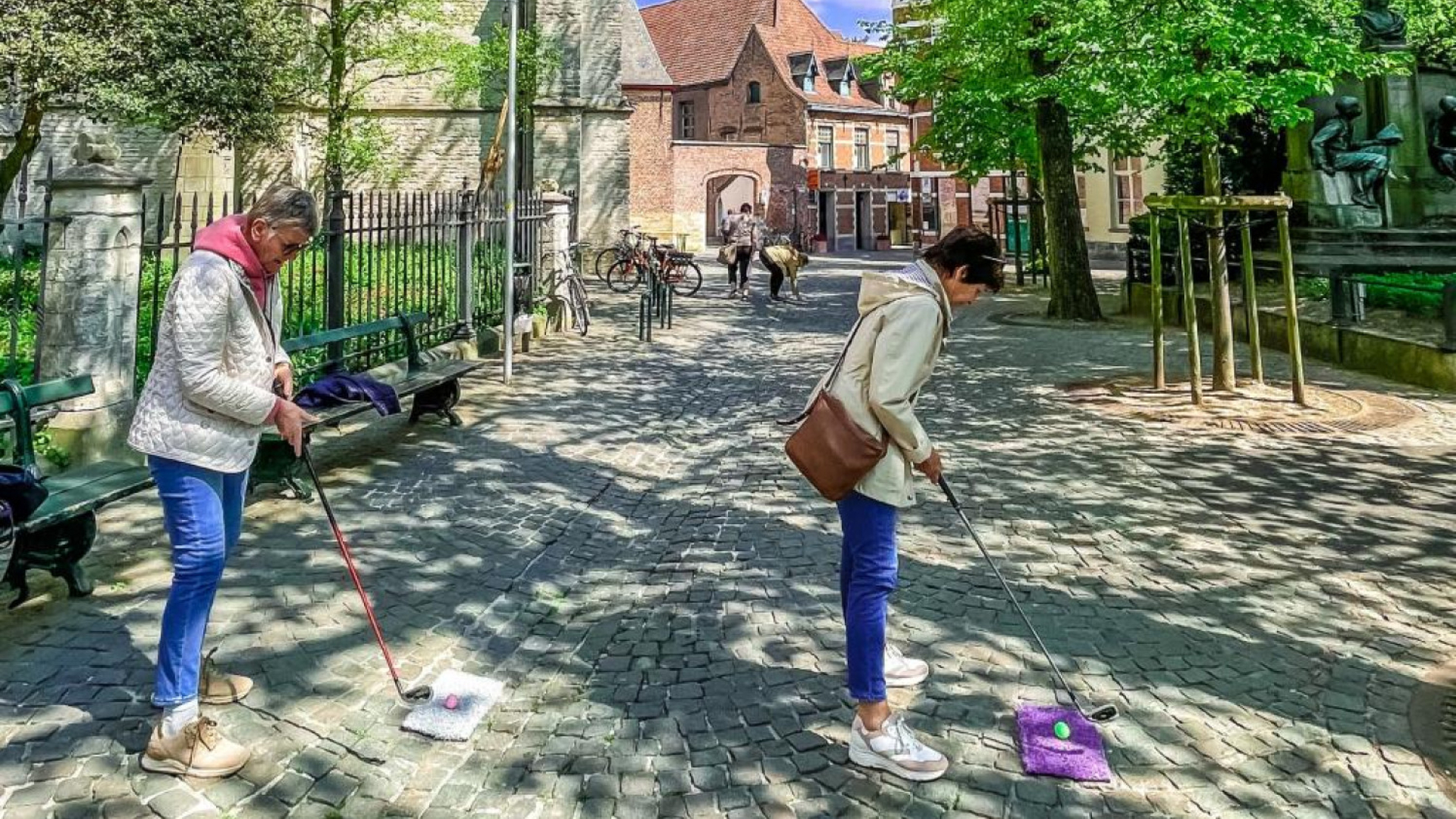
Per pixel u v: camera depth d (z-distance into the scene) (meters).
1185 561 4.53
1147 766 2.81
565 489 5.80
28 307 8.99
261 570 4.27
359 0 15.06
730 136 46.69
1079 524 5.07
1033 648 3.59
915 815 2.57
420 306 9.23
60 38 9.95
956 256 2.75
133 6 10.45
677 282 19.36
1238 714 3.11
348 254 7.66
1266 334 11.66
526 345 11.39
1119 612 3.93
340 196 7.39
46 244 5.14
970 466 6.27
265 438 5.12
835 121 44.75
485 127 21.55
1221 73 8.50
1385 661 3.50
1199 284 14.79
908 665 3.33
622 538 5.00
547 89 21.47
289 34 13.14
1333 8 8.80
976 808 2.60
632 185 36.16
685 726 3.05
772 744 2.93
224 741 2.76
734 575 4.41
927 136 19.09
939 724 3.03
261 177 19.19
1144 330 13.85
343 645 3.57
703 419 7.94
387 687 3.28
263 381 2.81
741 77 45.84
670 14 51.00
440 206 9.49
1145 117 12.10
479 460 6.36
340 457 6.36
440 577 4.31
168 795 2.60
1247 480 5.91
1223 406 8.00
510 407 8.09
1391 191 14.06
